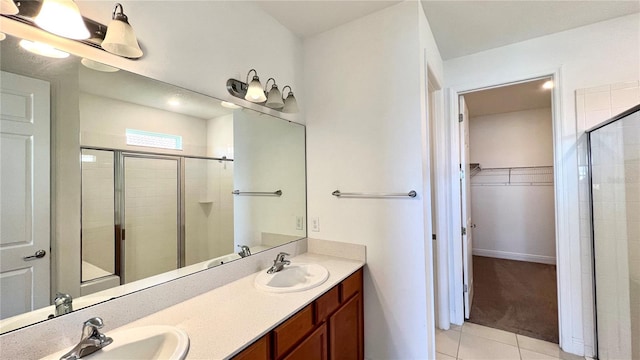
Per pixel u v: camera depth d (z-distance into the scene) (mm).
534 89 3195
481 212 4613
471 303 2818
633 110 1470
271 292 1375
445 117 2477
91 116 1080
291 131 2035
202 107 1479
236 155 1680
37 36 938
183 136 1405
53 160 985
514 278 3525
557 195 2057
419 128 1688
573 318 1987
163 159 1326
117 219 1160
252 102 1741
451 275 2439
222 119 1589
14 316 881
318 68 2086
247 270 1641
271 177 1887
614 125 1719
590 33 1944
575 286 1979
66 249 1011
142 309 1142
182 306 1237
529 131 4242
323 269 1679
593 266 1909
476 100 3654
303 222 2100
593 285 1910
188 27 1384
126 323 1087
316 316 1340
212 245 1538
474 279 3516
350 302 1667
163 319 1120
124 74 1157
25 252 919
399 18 1753
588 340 1938
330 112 2027
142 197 1247
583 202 1952
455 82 2441
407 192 1724
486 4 1724
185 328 1048
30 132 933
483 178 4582
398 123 1754
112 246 1140
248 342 963
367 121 1867
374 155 1839
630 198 1630
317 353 1343
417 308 1691
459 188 2441
